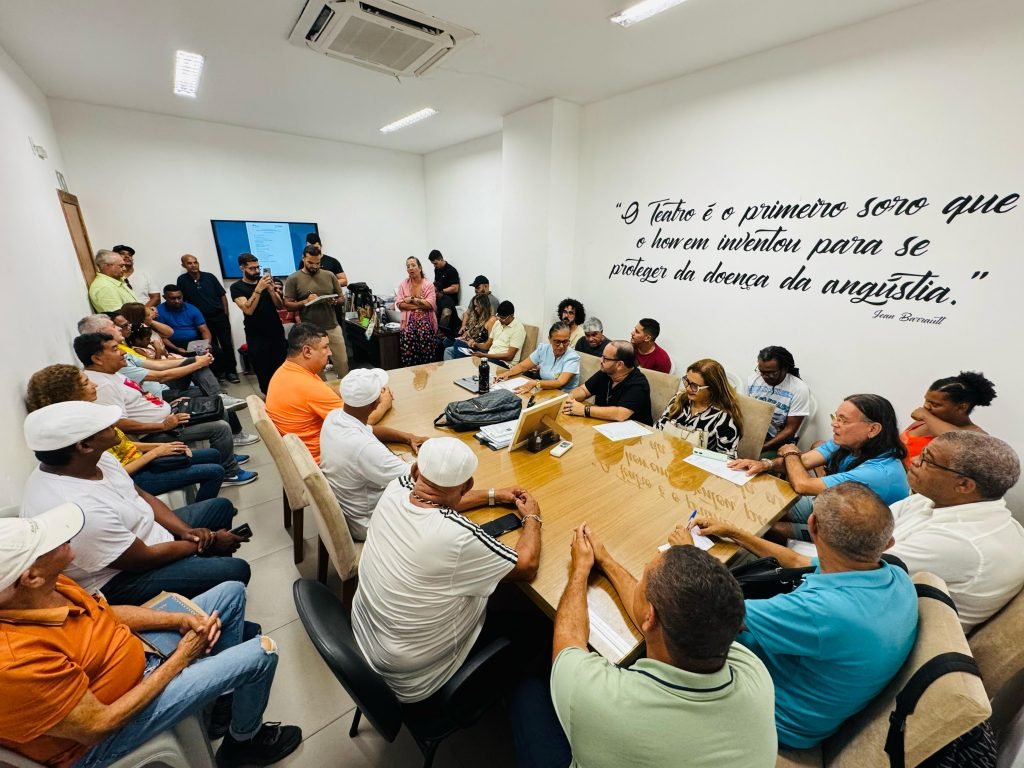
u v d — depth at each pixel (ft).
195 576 4.70
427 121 13.98
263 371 13.51
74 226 11.27
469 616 3.61
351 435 5.38
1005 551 3.49
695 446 6.47
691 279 10.41
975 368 6.75
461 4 6.85
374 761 4.26
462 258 18.75
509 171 13.23
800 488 5.36
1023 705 3.23
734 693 2.20
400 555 3.36
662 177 10.59
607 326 12.74
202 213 14.97
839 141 7.68
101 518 4.04
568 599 3.32
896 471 5.19
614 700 2.28
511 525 4.29
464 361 11.08
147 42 8.26
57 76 10.05
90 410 4.14
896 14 6.82
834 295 8.12
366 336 16.89
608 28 7.58
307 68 9.52
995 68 6.09
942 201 6.75
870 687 2.86
